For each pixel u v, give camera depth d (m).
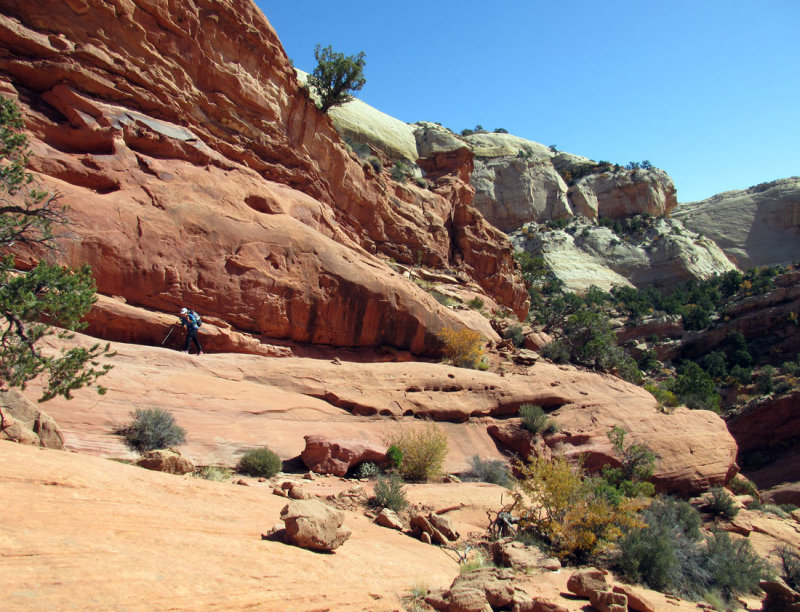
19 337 8.30
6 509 4.71
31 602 3.50
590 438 23.50
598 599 7.67
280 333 19.81
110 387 12.04
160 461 9.09
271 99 25.22
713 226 147.25
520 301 50.50
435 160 51.88
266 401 14.96
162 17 20.53
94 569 4.21
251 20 24.39
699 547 15.26
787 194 144.50
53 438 8.13
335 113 78.56
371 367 19.41
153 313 16.22
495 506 12.73
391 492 10.96
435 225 40.81
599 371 32.19
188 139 20.02
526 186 125.44
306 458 13.00
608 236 121.62
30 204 10.42
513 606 6.73
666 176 144.00
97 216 15.60
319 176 28.03
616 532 12.02
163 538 5.36
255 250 19.25
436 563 8.21
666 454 25.58
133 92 19.12
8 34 16.73
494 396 22.48
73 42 17.98
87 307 8.77
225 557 5.39
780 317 73.38
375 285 22.36
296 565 5.83
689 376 53.00
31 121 16.61
